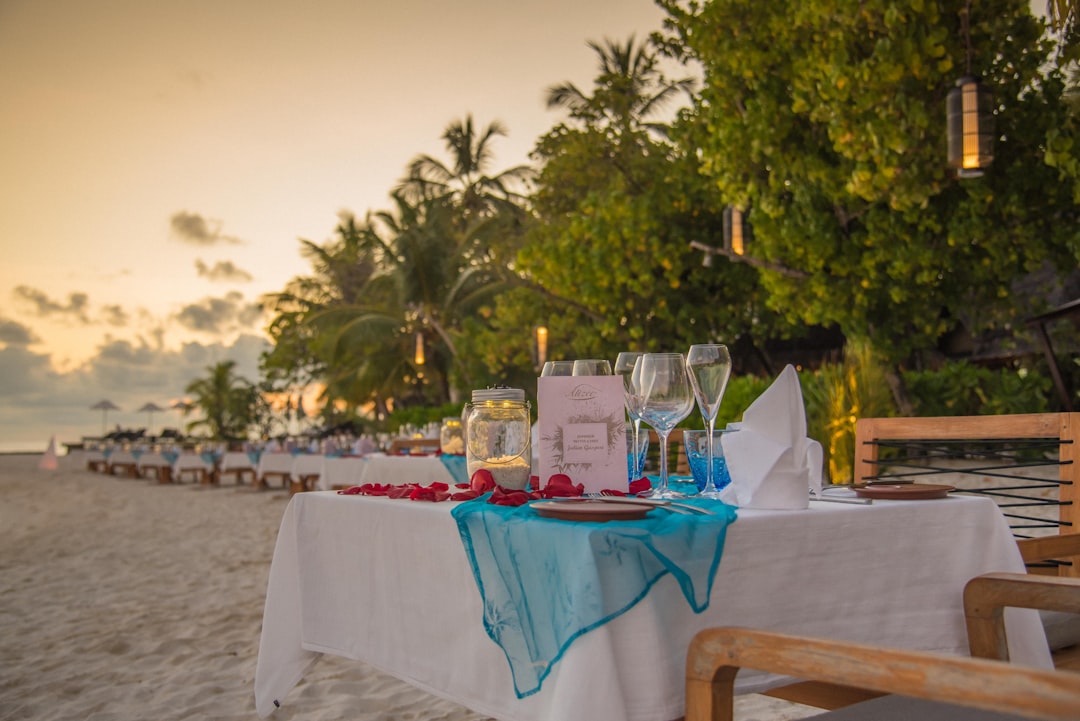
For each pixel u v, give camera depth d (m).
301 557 2.21
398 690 3.46
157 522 10.59
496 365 18.30
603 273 14.69
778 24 8.72
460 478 4.68
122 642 4.39
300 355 31.91
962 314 14.83
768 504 1.66
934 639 1.74
